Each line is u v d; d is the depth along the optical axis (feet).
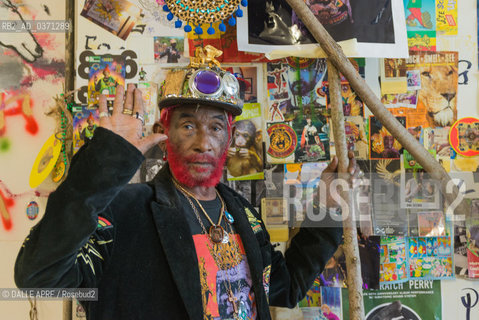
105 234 3.01
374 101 4.25
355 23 4.67
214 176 3.52
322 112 4.97
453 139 5.02
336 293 4.95
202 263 3.31
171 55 4.84
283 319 4.95
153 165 4.81
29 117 4.78
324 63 4.96
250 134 4.93
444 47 4.99
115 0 4.79
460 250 4.99
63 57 4.83
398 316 4.96
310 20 4.21
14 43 4.79
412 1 4.96
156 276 3.11
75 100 4.73
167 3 3.70
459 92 5.01
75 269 2.74
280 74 4.95
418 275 4.98
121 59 4.79
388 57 4.68
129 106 2.61
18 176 4.77
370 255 4.95
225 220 3.67
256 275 3.50
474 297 4.99
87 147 2.50
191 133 3.42
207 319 3.17
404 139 4.34
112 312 2.98
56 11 4.82
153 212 3.24
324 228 4.24
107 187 2.39
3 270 4.73
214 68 3.46
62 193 2.39
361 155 4.99
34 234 2.47
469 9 4.99
